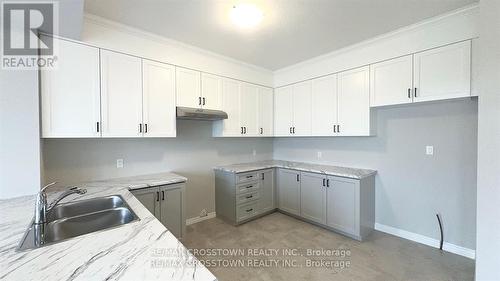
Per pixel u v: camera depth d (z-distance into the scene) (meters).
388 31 2.39
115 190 1.99
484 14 1.40
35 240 1.01
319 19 2.11
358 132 2.81
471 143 2.27
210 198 3.46
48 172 2.20
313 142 3.77
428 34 2.22
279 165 3.62
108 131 2.19
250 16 2.01
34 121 1.73
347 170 3.01
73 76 2.00
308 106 3.36
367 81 2.71
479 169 1.43
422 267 2.11
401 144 2.75
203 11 1.96
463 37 2.02
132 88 2.33
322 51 2.94
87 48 2.06
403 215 2.75
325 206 2.99
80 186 2.17
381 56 2.56
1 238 1.03
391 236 2.79
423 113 2.57
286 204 3.53
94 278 0.73
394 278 1.95
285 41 2.62
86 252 0.89
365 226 2.75
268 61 3.34
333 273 2.03
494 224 1.37
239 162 3.86
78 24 1.70
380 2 1.85
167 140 3.01
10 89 1.64
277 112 3.82
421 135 2.59
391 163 2.84
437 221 2.49
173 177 2.65
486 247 1.41
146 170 2.83
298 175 3.34
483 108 1.41
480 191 1.43
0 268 0.78
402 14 2.05
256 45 2.73
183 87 2.72
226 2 1.83
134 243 0.96
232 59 3.19
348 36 2.50
